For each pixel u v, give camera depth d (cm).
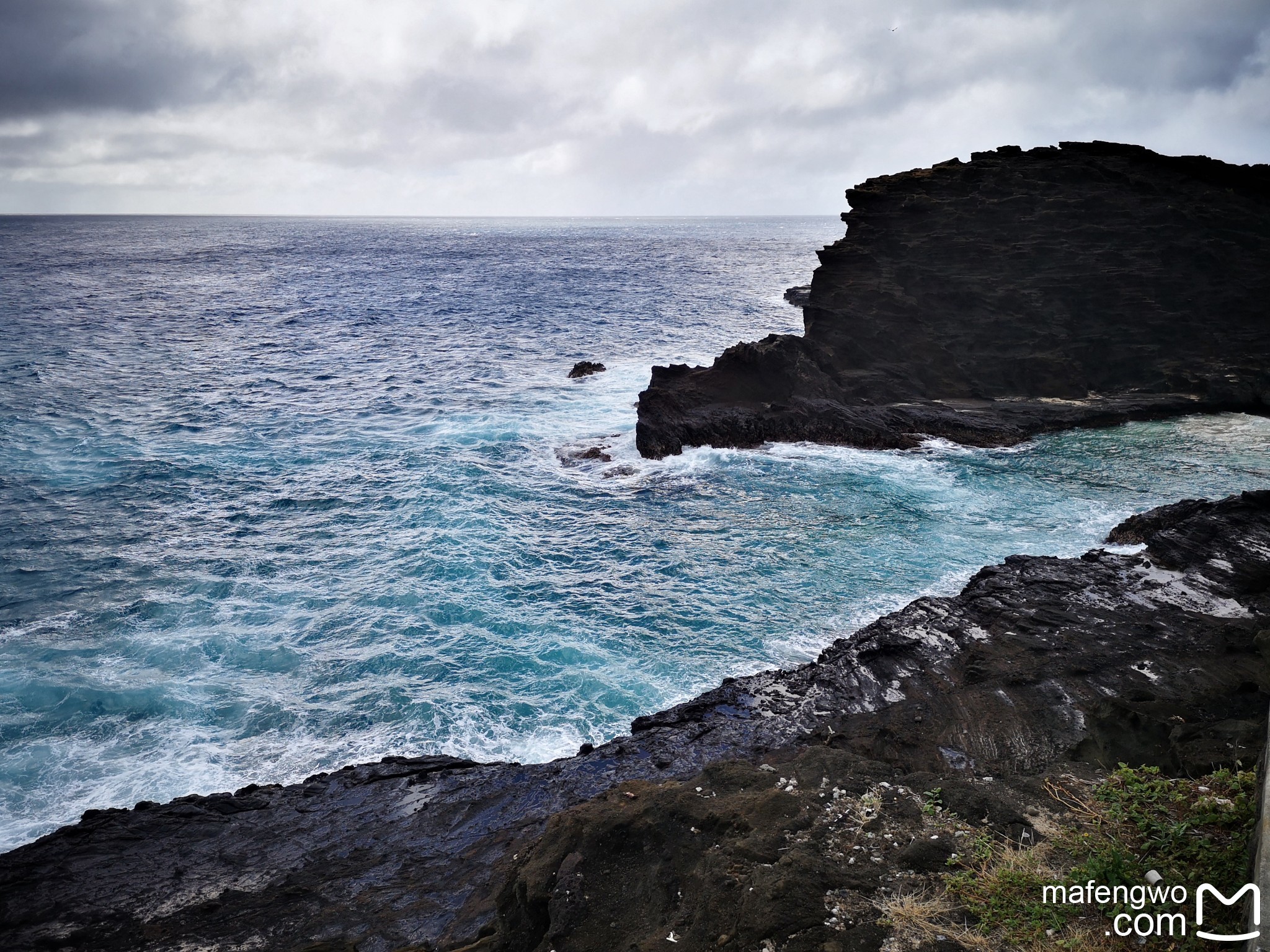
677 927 752
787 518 2520
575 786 1289
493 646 1828
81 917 1041
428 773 1383
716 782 1021
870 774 989
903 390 3600
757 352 3503
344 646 1833
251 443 3325
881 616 1923
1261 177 4494
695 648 1814
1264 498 2036
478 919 934
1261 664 1436
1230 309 3947
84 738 1533
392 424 3609
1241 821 754
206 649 1817
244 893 1078
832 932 696
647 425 3186
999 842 808
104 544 2341
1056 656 1539
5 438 3284
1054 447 3138
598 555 2278
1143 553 2008
